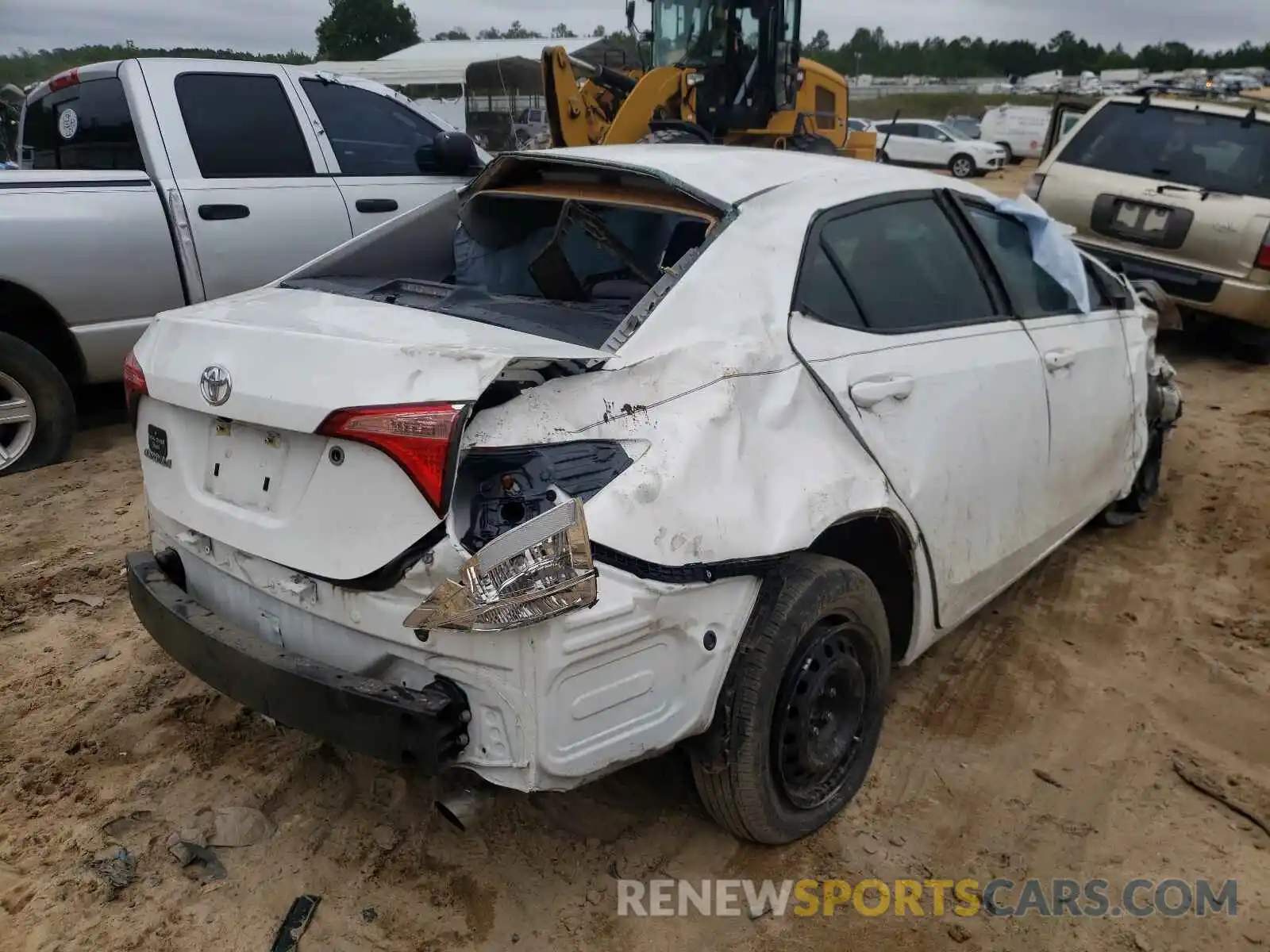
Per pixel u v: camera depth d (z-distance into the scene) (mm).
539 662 2086
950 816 3014
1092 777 3205
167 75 5574
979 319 3477
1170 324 5348
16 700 3346
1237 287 7402
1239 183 7566
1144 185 7844
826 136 11719
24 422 5273
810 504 2527
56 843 2711
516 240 3553
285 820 2818
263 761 3053
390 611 2207
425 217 3670
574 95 9188
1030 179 8562
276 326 2482
